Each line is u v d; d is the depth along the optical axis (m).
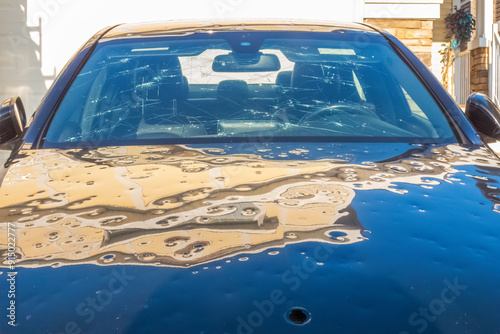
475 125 1.86
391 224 1.13
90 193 1.29
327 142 1.69
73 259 1.02
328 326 0.86
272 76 2.04
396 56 2.18
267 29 2.28
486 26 12.47
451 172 1.43
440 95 1.98
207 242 1.05
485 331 0.86
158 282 0.95
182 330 0.86
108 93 1.95
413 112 1.91
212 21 2.45
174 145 1.67
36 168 1.49
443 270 0.99
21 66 7.96
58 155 1.60
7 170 1.50
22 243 1.08
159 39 2.21
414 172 1.43
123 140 1.73
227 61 2.09
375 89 2.01
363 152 1.59
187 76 2.00
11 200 1.27
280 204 1.20
